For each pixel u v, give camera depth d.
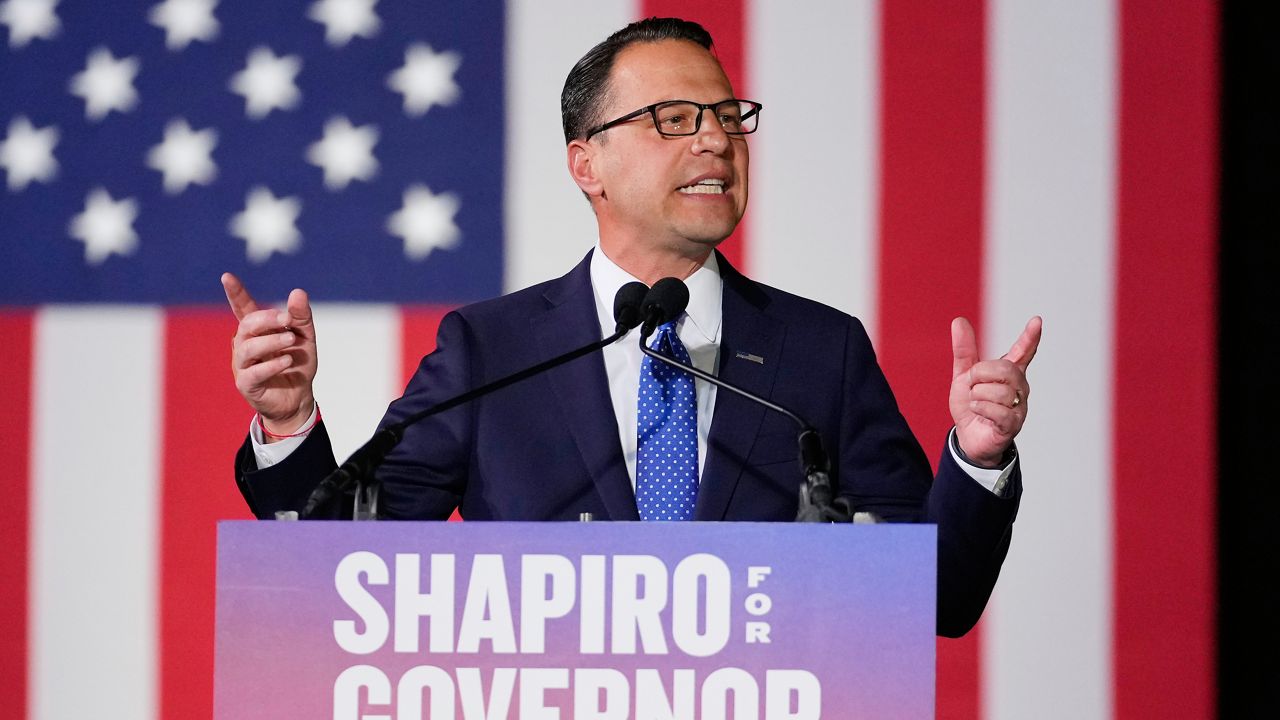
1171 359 11.84
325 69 12.56
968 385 6.21
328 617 4.79
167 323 12.38
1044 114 12.08
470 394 5.94
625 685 4.72
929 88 12.17
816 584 4.71
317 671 4.77
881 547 4.72
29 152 12.59
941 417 11.97
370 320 12.33
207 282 12.42
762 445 6.93
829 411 7.18
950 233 12.07
